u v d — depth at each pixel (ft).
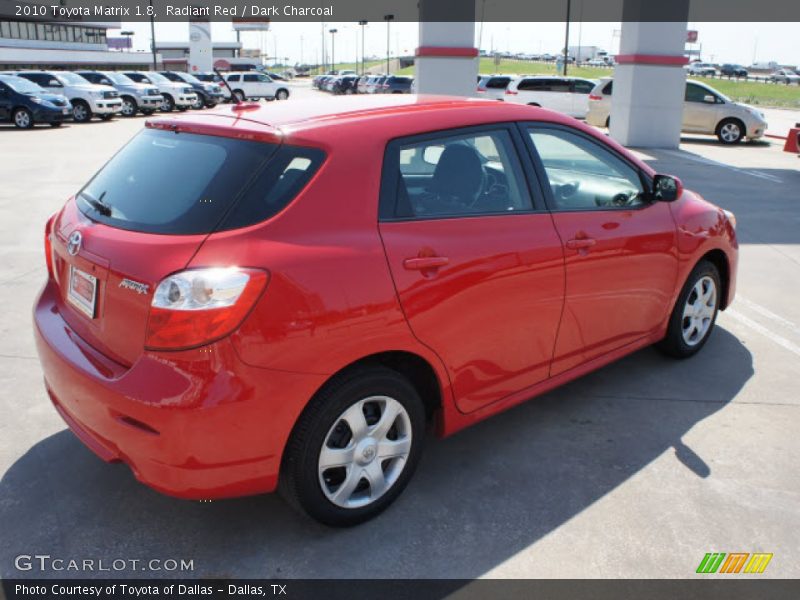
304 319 8.02
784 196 35.76
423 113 9.94
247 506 9.87
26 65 203.51
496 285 9.98
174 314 7.55
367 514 9.40
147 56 257.75
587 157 11.96
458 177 9.98
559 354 11.51
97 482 10.35
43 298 10.51
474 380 10.18
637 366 14.73
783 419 12.50
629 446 11.55
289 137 8.63
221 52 313.53
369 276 8.55
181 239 7.99
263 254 7.87
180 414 7.56
